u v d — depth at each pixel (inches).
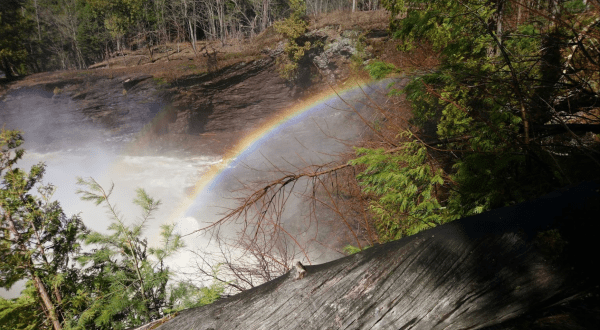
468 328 40.4
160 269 193.3
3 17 1775.3
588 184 45.1
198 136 1364.4
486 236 43.0
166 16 1787.6
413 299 41.2
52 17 2015.3
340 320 41.1
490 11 141.4
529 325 39.9
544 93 124.0
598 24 105.7
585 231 41.3
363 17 1099.9
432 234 44.4
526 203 45.4
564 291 41.0
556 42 117.8
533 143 108.7
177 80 1358.3
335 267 44.0
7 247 196.5
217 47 1649.9
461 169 124.8
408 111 216.8
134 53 1822.1
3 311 183.9
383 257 43.5
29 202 206.8
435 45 153.3
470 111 136.2
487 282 41.2
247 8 1787.6
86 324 185.8
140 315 179.5
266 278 216.4
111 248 189.3
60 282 193.6
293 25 1171.9
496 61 138.9
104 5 1720.0
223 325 43.8
